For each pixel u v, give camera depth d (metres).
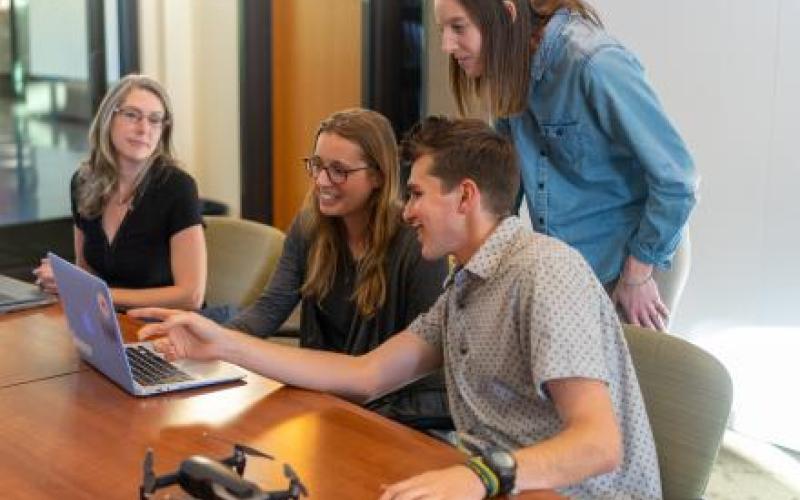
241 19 4.11
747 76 3.10
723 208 3.24
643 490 1.51
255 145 4.26
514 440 1.55
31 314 2.18
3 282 2.46
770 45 3.04
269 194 4.34
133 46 4.09
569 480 1.29
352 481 1.28
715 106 3.19
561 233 2.24
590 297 1.48
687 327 3.40
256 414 1.54
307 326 2.23
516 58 2.03
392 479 1.29
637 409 1.53
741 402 3.34
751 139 3.13
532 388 1.54
